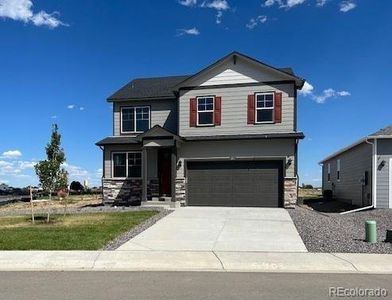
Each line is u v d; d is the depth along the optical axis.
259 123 21.80
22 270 9.03
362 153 22.72
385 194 20.16
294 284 7.75
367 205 21.64
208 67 22.36
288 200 21.06
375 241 12.05
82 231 13.49
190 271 8.89
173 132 24.03
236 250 10.97
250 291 7.25
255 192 21.67
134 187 23.70
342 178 28.39
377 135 20.19
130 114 24.80
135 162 23.91
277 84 21.77
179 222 15.76
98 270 9.02
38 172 17.09
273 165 21.56
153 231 13.84
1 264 9.52
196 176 22.34
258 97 21.97
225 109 22.28
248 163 21.84
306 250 10.98
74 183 45.44
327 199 30.81
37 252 10.58
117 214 18.08
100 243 11.64
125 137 24.56
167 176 23.14
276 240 12.31
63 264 9.51
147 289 7.38
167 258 10.05
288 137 20.98
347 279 8.17
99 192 43.25
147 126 24.50
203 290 7.31
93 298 6.83
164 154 23.23
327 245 11.58
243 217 17.11
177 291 7.25
